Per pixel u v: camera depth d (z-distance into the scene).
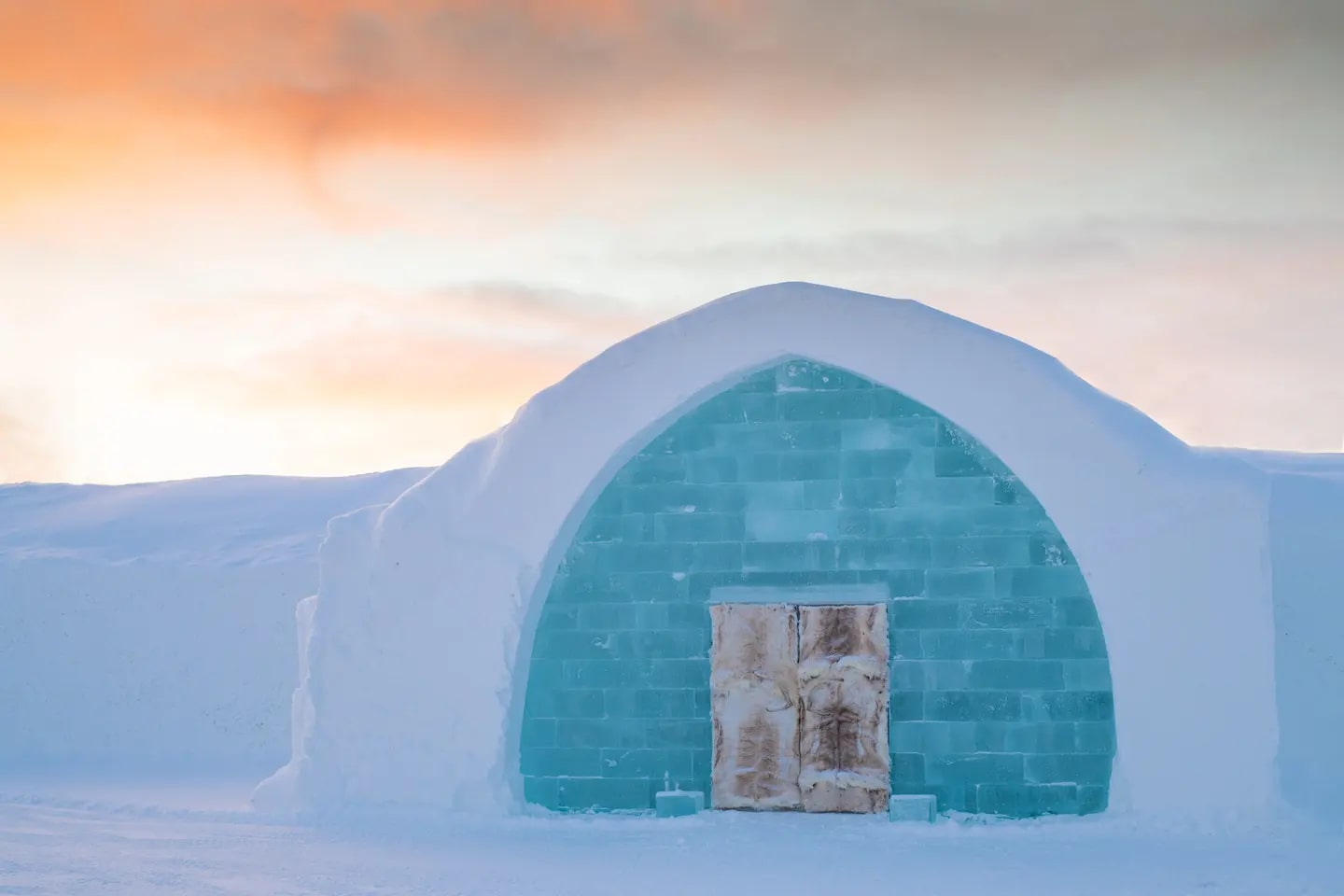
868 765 13.87
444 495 15.03
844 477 14.41
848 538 14.33
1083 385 14.43
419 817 13.98
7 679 22.89
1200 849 11.88
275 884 10.37
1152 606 13.43
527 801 14.58
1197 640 13.29
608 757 14.52
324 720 14.76
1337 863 11.09
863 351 14.39
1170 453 13.95
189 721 22.20
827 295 14.49
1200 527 13.42
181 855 11.74
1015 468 13.98
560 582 14.84
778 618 14.20
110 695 22.61
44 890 9.91
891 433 14.38
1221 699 13.16
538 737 14.67
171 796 16.19
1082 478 13.82
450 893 10.02
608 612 14.71
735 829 13.19
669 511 14.73
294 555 24.73
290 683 22.38
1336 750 15.27
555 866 11.23
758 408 14.69
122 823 13.91
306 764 14.72
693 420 14.81
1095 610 13.77
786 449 14.58
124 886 10.18
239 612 23.27
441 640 14.63
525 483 14.76
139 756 21.70
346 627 14.88
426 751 14.46
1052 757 13.71
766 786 14.03
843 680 14.00
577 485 14.65
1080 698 13.73
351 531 15.14
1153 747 13.25
